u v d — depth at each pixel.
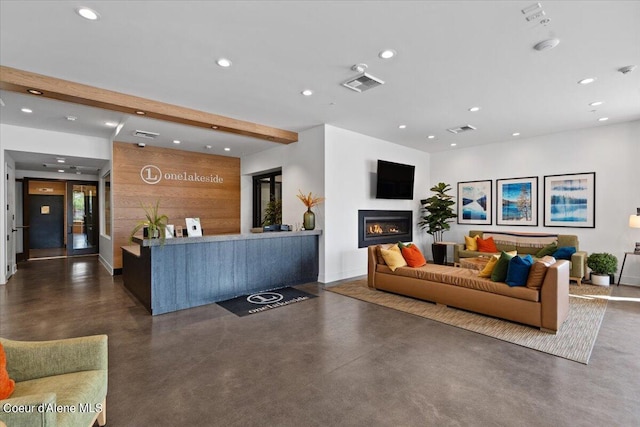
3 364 1.49
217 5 2.28
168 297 4.01
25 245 8.16
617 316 3.75
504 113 4.84
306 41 2.78
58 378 1.66
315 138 5.68
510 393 2.20
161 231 3.93
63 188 10.97
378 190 6.28
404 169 6.83
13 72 3.25
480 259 5.89
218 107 4.55
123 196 6.30
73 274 6.33
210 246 4.43
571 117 5.05
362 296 4.71
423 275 4.39
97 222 9.44
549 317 3.27
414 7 2.31
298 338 3.17
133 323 3.60
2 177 5.46
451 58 3.09
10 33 2.60
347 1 2.24
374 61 3.15
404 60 3.13
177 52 2.95
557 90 3.90
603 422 1.89
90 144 6.38
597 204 5.63
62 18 2.41
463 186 7.45
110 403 2.09
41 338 3.19
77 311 4.01
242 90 3.90
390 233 6.91
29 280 5.78
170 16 2.40
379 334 3.27
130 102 4.04
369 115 4.96
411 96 4.12
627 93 3.99
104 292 4.92
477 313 3.89
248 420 1.93
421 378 2.41
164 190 6.79
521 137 6.40
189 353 2.84
